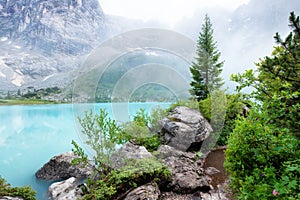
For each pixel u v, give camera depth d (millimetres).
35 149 7461
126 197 2555
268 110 2146
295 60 1774
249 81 2883
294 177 1619
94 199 2664
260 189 1635
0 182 3135
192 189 2775
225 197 2582
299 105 1815
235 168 2133
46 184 4379
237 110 5070
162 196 2719
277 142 1851
